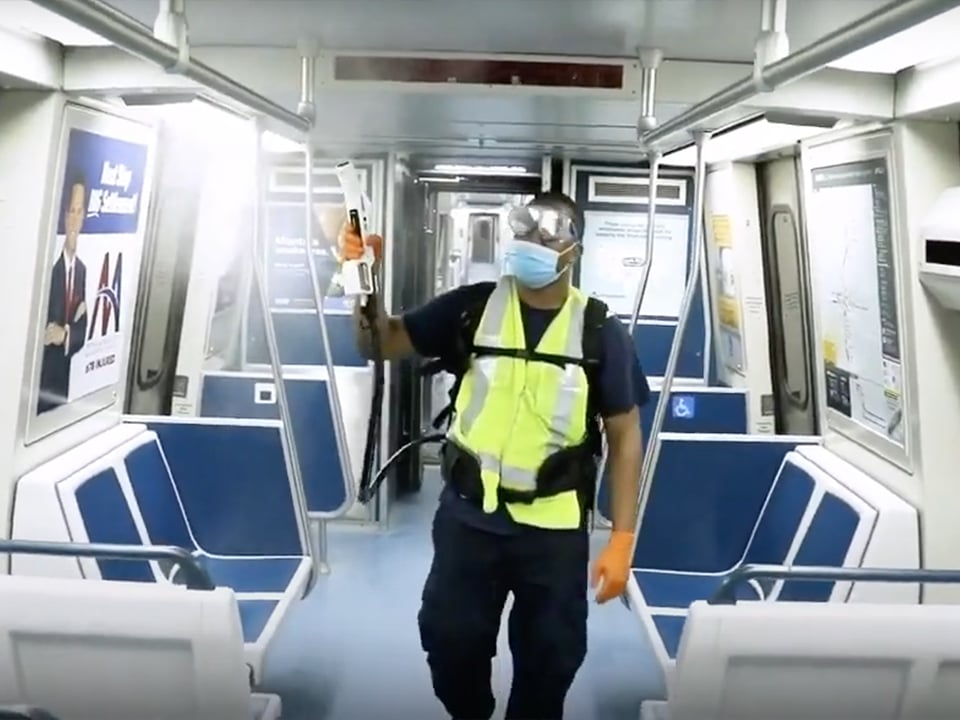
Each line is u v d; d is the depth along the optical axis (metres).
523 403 2.86
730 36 3.37
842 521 3.65
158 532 4.17
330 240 6.36
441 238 8.80
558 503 2.89
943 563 3.42
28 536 3.35
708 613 2.39
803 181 4.36
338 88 3.83
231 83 2.90
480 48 3.74
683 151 5.13
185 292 5.79
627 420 2.95
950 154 3.32
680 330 3.73
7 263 3.31
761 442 4.46
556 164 6.58
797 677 2.46
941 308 3.35
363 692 4.20
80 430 3.96
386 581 5.59
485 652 3.05
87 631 2.53
